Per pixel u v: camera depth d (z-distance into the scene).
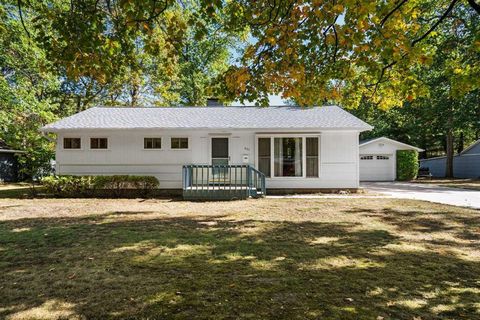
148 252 4.64
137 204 10.12
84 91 24.33
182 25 4.64
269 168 13.16
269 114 14.58
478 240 5.37
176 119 13.90
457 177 25.44
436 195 12.35
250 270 3.87
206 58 25.42
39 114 16.95
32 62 15.45
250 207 9.28
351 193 12.96
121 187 12.28
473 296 3.15
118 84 22.22
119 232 5.96
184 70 23.23
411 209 8.77
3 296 3.14
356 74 6.12
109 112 14.84
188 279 3.58
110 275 3.71
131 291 3.24
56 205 9.84
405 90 4.89
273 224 6.73
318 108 15.37
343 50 4.75
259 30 4.94
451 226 6.50
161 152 13.24
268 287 3.34
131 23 4.25
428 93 4.76
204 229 6.23
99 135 13.14
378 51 3.99
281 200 10.90
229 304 2.94
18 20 13.76
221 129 12.81
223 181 13.16
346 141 13.09
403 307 2.89
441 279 3.59
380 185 17.50
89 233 5.88
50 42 4.52
